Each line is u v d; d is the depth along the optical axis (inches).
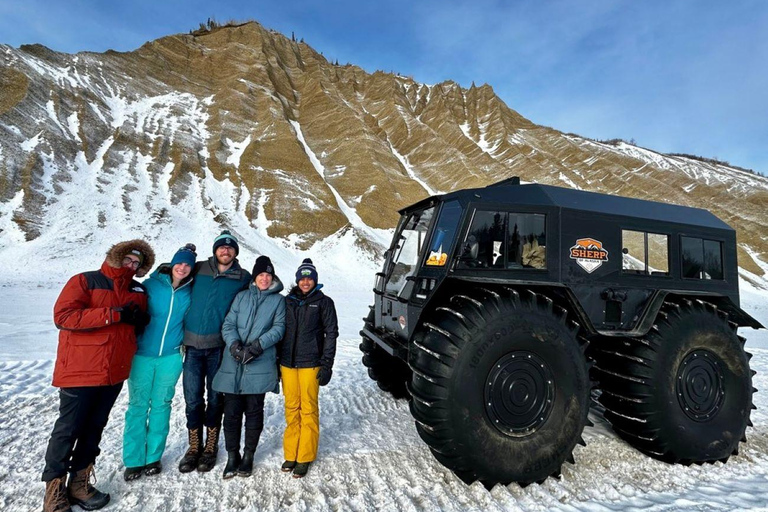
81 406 95.3
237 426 111.0
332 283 1008.9
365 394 176.6
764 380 224.4
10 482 104.2
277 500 98.0
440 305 110.9
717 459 122.3
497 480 100.9
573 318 117.6
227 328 111.3
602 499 102.2
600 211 123.9
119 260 101.6
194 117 2090.3
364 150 2134.6
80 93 1708.9
